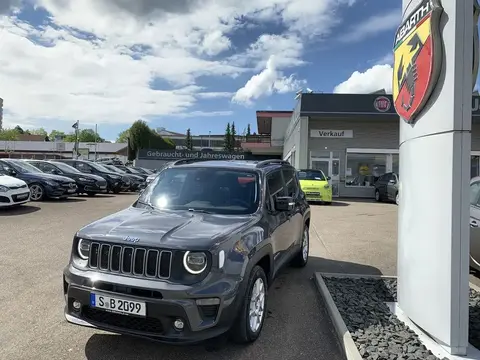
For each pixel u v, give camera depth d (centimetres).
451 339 328
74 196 1834
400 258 418
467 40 323
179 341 303
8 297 474
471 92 327
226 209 431
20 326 396
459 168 325
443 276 336
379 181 2025
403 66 402
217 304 315
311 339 385
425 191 361
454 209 326
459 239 326
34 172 1559
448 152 330
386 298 493
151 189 486
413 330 388
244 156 4669
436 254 345
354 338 369
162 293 306
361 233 998
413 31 378
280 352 357
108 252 335
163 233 341
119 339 371
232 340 357
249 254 359
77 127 3928
